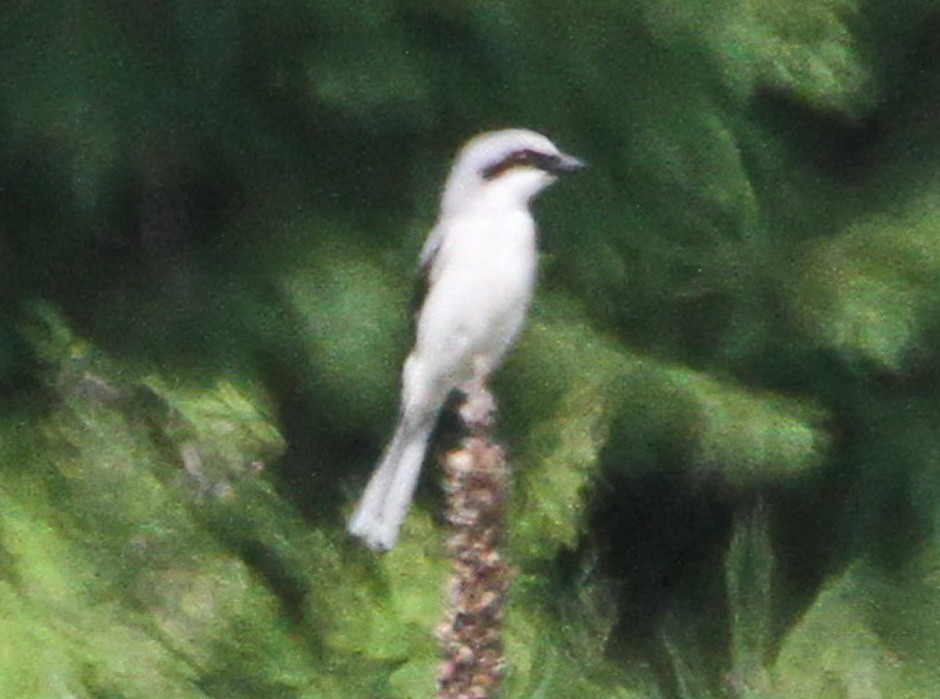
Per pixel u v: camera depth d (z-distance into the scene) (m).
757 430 14.73
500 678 8.67
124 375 13.15
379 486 11.43
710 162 14.63
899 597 14.55
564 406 13.99
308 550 12.86
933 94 16.14
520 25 14.19
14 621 11.75
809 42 14.60
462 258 11.31
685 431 14.69
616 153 14.57
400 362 13.96
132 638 11.93
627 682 13.23
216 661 12.17
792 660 13.78
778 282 15.25
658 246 14.90
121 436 12.65
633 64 14.41
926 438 15.59
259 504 12.80
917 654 14.05
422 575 12.97
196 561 12.41
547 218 14.70
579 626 13.31
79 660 11.70
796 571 15.55
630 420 14.62
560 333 14.39
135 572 12.26
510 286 11.32
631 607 15.23
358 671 12.52
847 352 15.34
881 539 15.52
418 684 12.55
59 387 12.89
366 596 12.86
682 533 15.50
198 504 12.66
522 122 14.34
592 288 14.80
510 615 13.06
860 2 15.60
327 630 12.65
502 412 13.99
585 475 13.70
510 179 11.48
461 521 8.63
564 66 14.33
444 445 13.41
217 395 13.23
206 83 14.02
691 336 15.17
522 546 13.45
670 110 14.52
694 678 13.60
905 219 15.65
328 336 13.95
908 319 15.26
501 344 11.47
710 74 14.50
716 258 15.09
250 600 12.42
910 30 16.05
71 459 12.56
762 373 15.34
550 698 12.76
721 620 15.12
